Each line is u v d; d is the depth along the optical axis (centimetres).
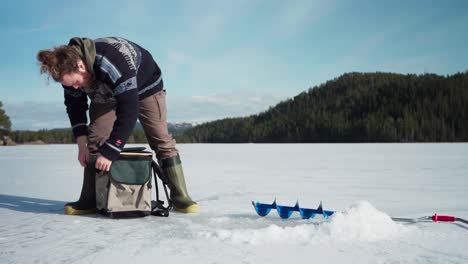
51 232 175
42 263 131
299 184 388
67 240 161
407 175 479
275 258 135
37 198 295
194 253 142
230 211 234
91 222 198
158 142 231
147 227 186
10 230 179
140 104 224
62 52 178
